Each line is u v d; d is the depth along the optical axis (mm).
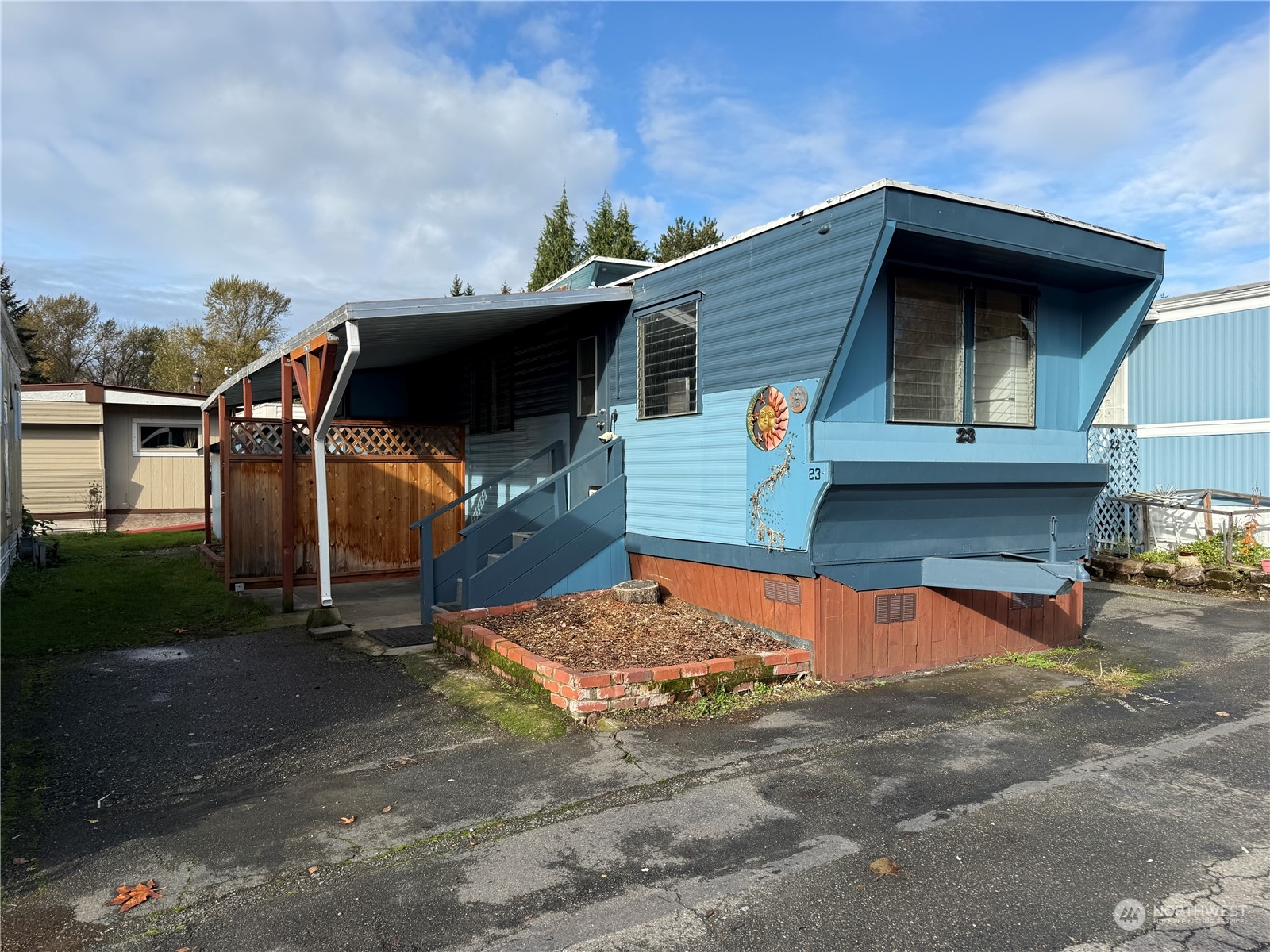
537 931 3127
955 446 7070
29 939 3100
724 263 7305
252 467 10773
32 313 42938
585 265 11156
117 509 19469
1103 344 7844
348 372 7523
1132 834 3912
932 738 5285
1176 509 12570
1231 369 12359
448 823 4070
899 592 6902
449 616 7535
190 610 9539
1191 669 7062
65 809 4281
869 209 5773
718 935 3094
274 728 5539
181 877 3568
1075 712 5848
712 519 7539
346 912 3277
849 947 3012
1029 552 7699
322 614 8648
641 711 5742
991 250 6402
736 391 7195
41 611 9305
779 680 6383
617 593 8047
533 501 10164
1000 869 3566
